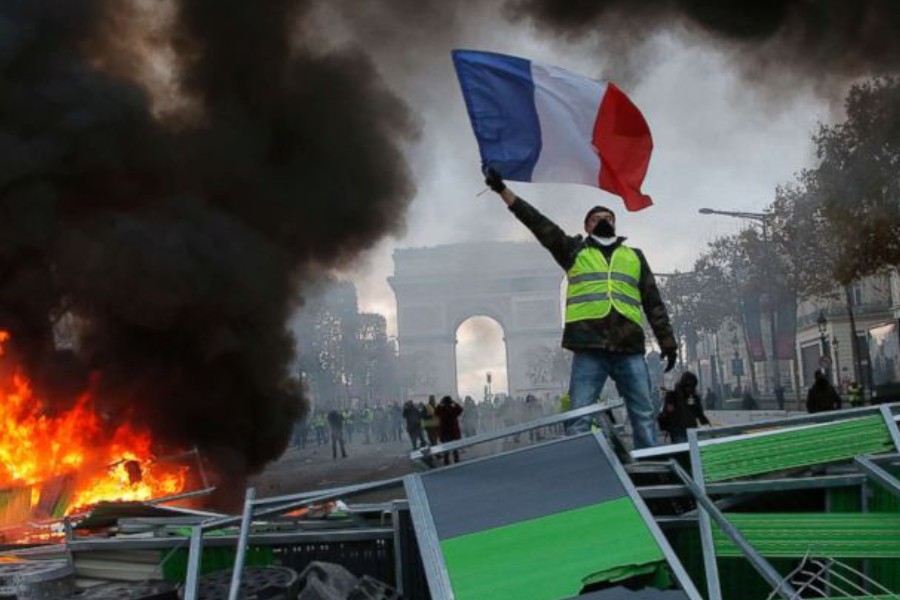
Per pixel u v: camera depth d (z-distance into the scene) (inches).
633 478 161.6
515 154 204.1
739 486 138.6
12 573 171.8
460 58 204.5
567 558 117.3
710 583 119.1
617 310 188.5
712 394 1656.0
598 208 196.7
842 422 151.6
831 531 128.5
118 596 143.8
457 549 123.2
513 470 139.6
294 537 160.4
